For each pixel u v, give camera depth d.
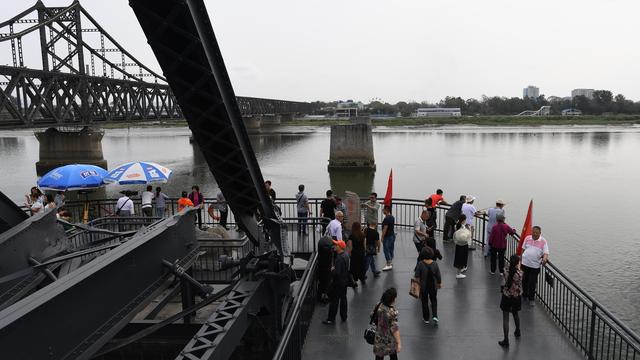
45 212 9.04
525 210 37.69
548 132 140.00
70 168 17.20
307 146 98.88
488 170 60.78
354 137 60.78
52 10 65.00
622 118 183.38
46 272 8.29
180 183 50.44
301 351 8.20
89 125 65.38
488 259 13.18
